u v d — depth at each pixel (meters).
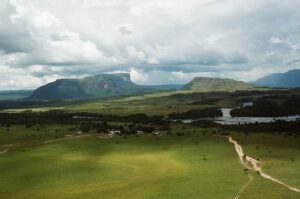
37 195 112.06
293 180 111.06
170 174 128.75
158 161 156.38
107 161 163.00
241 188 105.19
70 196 108.88
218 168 132.50
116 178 130.25
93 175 136.50
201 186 109.25
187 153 167.00
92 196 107.69
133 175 133.50
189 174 125.88
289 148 165.12
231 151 164.00
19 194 114.31
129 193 108.25
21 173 143.12
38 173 142.12
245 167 132.00
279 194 98.31
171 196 102.12
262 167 129.62
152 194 105.31
